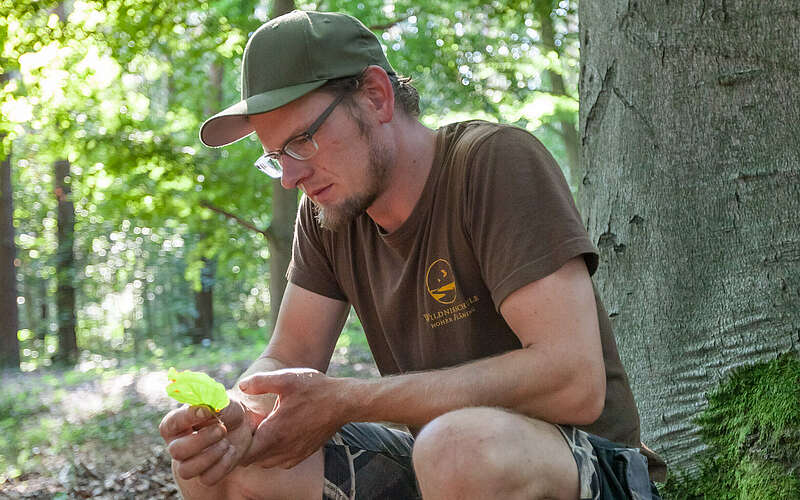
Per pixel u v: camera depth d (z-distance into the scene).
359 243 2.24
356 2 9.55
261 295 30.77
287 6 7.77
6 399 11.51
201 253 10.16
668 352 2.85
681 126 2.89
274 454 1.87
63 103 8.10
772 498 2.48
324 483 1.98
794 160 2.74
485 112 10.61
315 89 1.96
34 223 23.88
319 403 1.82
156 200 8.32
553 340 1.76
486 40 10.44
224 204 8.33
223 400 1.76
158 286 28.56
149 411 9.66
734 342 2.73
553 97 10.39
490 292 1.97
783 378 2.61
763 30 2.79
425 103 10.45
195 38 8.23
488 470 1.52
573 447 1.71
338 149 1.99
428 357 2.10
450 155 2.02
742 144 2.79
